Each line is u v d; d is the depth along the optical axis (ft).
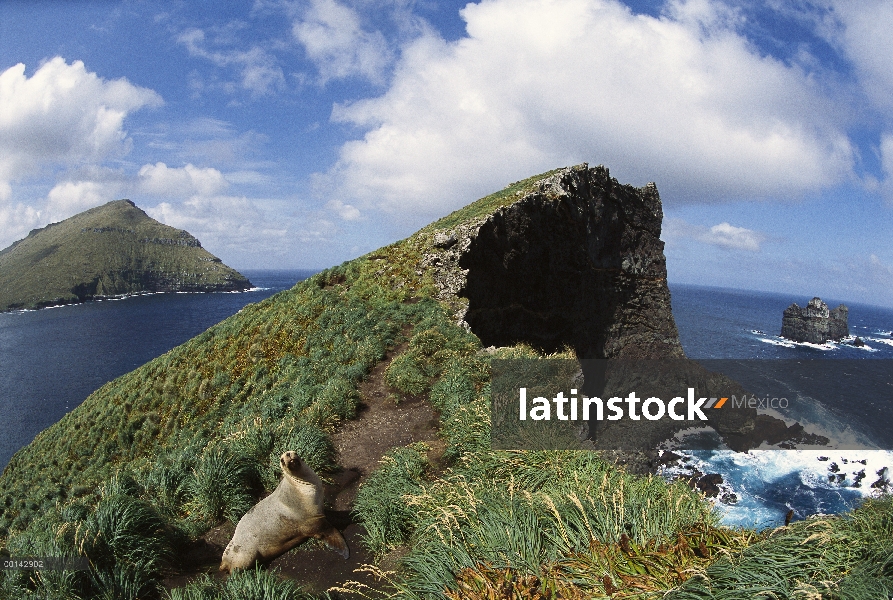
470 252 112.68
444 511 21.80
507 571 17.08
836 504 109.19
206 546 27.96
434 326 76.18
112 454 78.48
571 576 16.43
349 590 21.52
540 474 26.78
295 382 68.69
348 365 66.64
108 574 22.41
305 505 24.76
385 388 56.44
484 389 45.37
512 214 126.52
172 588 23.52
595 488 21.97
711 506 20.92
